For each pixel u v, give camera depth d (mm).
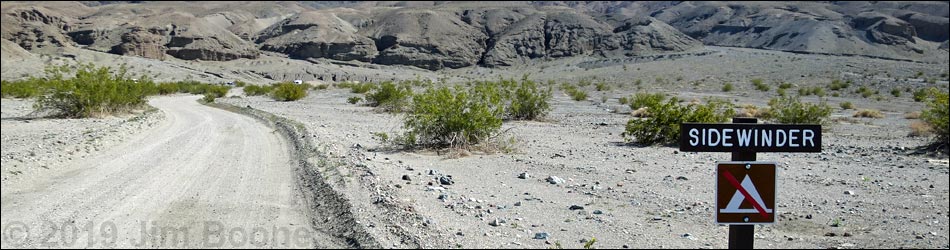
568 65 175875
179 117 31984
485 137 18453
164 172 13219
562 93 72375
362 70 167250
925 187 12117
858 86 75062
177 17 172500
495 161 15656
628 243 7801
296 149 17281
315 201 10102
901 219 9375
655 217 9328
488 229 8367
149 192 10852
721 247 7613
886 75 88938
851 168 14641
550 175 13383
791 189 11906
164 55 155250
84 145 17344
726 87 75000
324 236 8023
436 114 17906
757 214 5691
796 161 15883
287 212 9383
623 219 9172
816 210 9969
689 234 8266
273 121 28125
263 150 17266
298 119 30969
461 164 15102
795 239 8180
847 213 9750
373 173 12492
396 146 18703
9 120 28922
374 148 18219
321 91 74375
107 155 16062
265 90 68625
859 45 185750
